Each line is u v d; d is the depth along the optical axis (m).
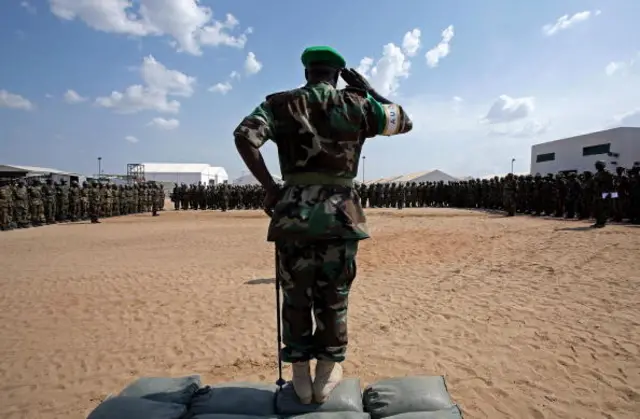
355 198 2.32
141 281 7.97
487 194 31.05
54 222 22.36
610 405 3.23
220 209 35.75
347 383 2.51
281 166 2.32
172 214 29.69
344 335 2.32
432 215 23.97
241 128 2.10
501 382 3.68
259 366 4.19
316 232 2.14
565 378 3.70
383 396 2.42
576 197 18.67
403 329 5.14
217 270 8.93
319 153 2.18
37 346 4.82
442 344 4.61
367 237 2.27
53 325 5.54
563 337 4.61
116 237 15.16
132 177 45.41
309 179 2.22
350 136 2.24
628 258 8.66
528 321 5.20
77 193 23.88
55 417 3.32
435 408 2.30
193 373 4.06
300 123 2.18
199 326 5.43
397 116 2.34
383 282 7.62
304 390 2.30
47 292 7.21
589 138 42.78
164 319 5.73
